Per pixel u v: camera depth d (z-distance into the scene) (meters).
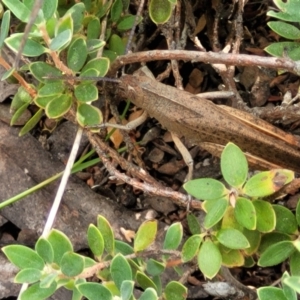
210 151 0.28
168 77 0.31
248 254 0.24
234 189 0.23
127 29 0.28
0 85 0.29
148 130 0.30
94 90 0.25
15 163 0.29
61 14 0.27
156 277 0.24
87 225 0.28
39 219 0.28
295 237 0.24
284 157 0.26
